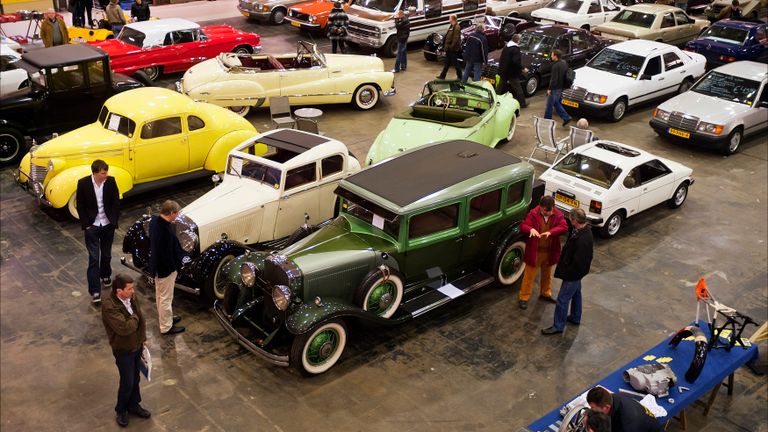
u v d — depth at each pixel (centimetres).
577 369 812
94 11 2511
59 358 790
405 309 841
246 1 2412
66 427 688
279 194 948
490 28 2067
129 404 698
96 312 879
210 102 1490
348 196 857
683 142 1515
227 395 744
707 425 737
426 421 718
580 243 816
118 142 1107
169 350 813
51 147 1084
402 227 811
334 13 1919
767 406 771
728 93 1551
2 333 822
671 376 682
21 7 2300
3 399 720
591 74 1698
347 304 775
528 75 1792
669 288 995
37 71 1286
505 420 725
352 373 788
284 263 767
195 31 1825
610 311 933
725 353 739
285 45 2147
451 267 902
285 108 1359
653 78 1702
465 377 789
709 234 1161
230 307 833
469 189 857
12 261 984
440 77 1898
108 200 864
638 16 2102
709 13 2758
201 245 903
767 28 2089
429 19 2114
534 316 912
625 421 589
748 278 1031
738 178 1395
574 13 2203
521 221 954
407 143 1230
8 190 1209
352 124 1580
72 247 1032
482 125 1289
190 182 1263
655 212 1234
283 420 711
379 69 1677
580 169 1143
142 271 908
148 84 1709
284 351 805
